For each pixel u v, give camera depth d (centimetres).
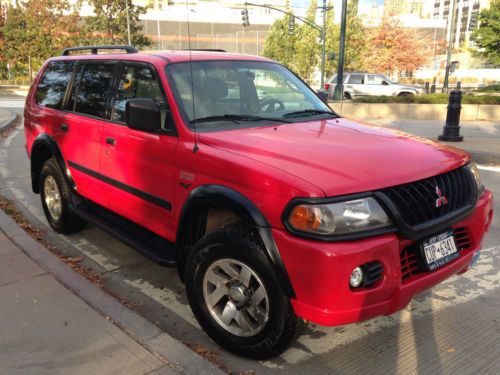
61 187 499
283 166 283
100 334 314
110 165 418
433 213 288
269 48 4647
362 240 259
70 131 476
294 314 278
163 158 353
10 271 405
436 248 292
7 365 285
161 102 369
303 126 372
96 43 3369
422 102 1789
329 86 2509
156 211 373
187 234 336
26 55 3688
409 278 282
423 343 329
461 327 348
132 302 392
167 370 279
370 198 265
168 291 412
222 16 4456
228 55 432
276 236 269
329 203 257
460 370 300
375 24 5084
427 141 359
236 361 309
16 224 507
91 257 482
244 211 282
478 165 911
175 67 386
